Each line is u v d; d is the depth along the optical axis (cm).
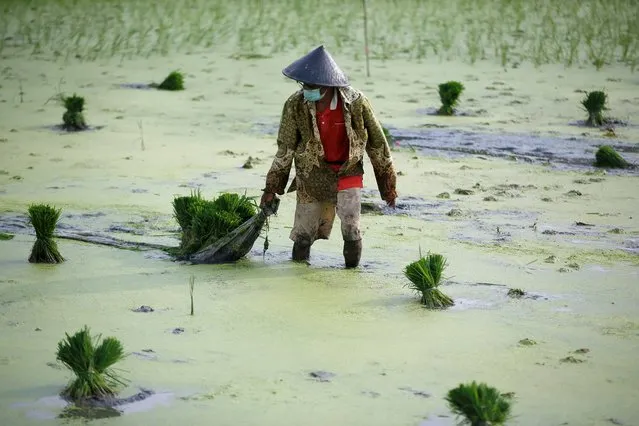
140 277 1522
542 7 5034
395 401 1097
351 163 1525
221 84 3438
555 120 2834
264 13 5034
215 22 4747
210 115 2930
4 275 1522
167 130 2717
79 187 2088
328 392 1120
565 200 2012
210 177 2188
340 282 1507
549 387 1133
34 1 5381
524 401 1095
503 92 3259
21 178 2164
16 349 1234
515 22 4656
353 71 3656
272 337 1280
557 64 3762
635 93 3225
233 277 1526
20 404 1085
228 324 1326
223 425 1040
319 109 1510
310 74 1487
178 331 1298
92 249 1667
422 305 1405
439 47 4122
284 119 1542
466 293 1459
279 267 1581
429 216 1889
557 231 1788
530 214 1903
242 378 1155
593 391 1122
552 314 1370
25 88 3359
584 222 1847
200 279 1516
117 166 2289
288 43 4238
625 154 2431
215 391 1120
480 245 1702
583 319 1350
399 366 1191
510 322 1341
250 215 1661
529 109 2991
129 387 1127
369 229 1797
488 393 1002
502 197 2031
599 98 2742
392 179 1588
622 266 1588
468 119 2853
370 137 1555
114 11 5081
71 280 1505
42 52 4047
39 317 1347
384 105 3062
